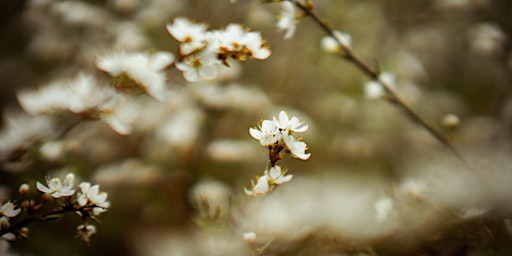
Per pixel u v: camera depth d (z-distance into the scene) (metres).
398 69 1.15
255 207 0.64
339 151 1.04
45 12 1.23
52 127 0.61
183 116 0.98
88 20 1.16
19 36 1.43
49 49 1.21
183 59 0.56
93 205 0.57
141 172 0.98
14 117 0.65
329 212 0.73
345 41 0.70
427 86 1.28
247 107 1.01
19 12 1.50
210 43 0.57
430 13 1.34
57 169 0.77
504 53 1.28
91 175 1.00
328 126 1.13
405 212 0.69
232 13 1.17
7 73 1.28
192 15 1.17
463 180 0.71
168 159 1.01
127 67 0.56
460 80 1.30
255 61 1.19
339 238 0.71
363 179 0.94
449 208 0.69
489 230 0.69
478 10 1.31
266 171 0.56
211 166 1.01
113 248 0.98
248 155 0.99
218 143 0.98
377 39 1.24
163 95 0.56
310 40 1.19
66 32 1.23
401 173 0.99
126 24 1.14
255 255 0.60
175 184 1.00
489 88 1.25
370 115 1.12
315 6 1.16
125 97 0.57
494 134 1.04
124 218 0.99
